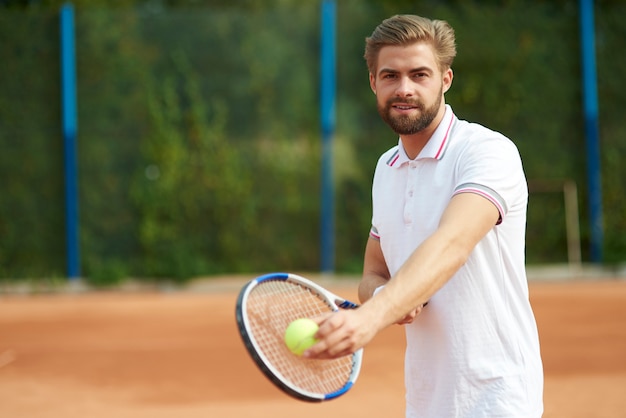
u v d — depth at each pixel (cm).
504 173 278
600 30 1523
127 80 1442
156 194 1439
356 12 1480
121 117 1441
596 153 1516
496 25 1511
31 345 959
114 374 800
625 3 1530
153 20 1448
